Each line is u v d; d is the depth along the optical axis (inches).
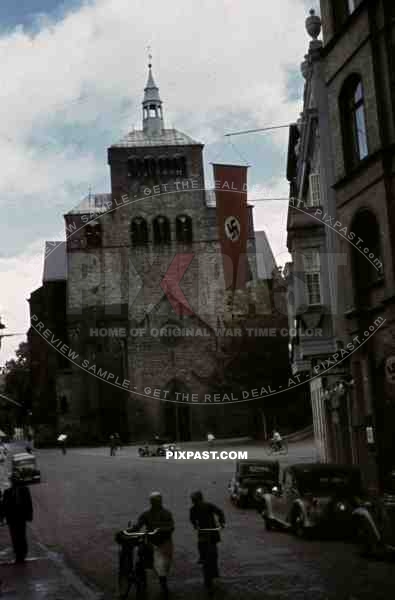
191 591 581.3
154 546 562.9
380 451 1059.9
